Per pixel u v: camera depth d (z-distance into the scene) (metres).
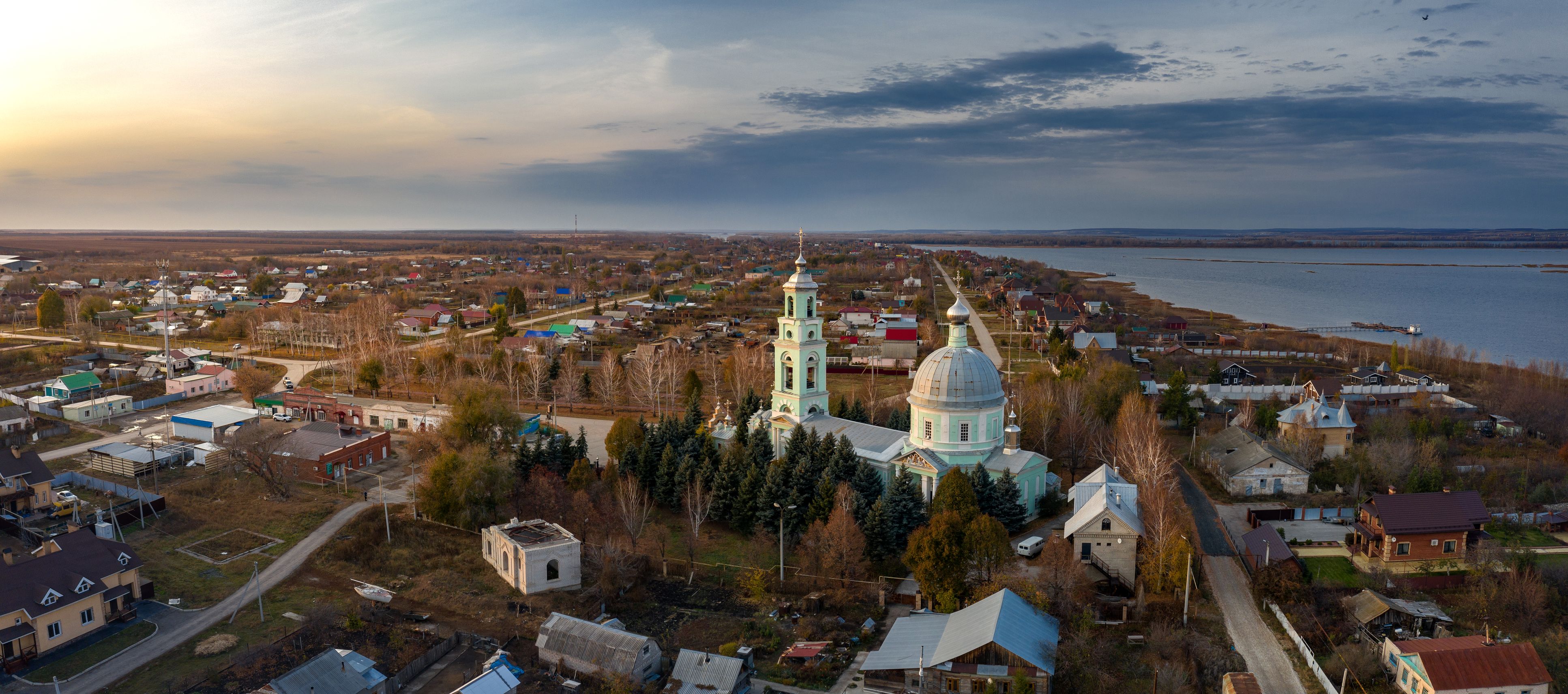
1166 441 124.75
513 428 130.12
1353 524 102.50
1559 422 140.62
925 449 103.62
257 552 97.12
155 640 77.75
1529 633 75.38
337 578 91.19
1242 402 157.50
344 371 193.12
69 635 76.62
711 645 77.12
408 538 101.38
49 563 78.19
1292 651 74.19
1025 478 102.12
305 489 119.19
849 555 85.94
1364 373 184.62
